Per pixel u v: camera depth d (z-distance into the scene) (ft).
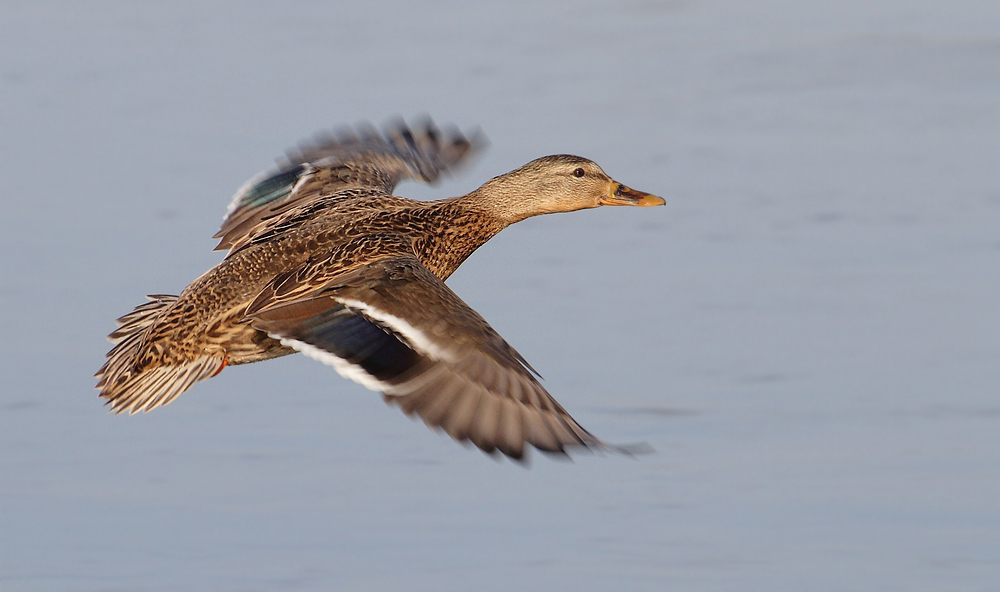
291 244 29.07
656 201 34.12
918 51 60.23
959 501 34.50
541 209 34.24
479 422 23.59
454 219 32.99
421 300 25.50
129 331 30.60
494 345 24.47
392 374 24.58
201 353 28.53
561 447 23.13
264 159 52.29
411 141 37.60
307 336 25.77
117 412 28.55
